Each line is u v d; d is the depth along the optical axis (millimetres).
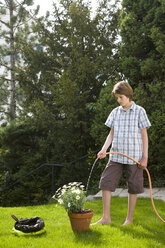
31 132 8664
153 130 6168
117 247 2719
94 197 5676
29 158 8570
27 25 10289
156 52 7047
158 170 6324
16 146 8742
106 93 6859
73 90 7273
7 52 10523
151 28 6535
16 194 8305
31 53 8945
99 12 8547
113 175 3576
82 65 7473
